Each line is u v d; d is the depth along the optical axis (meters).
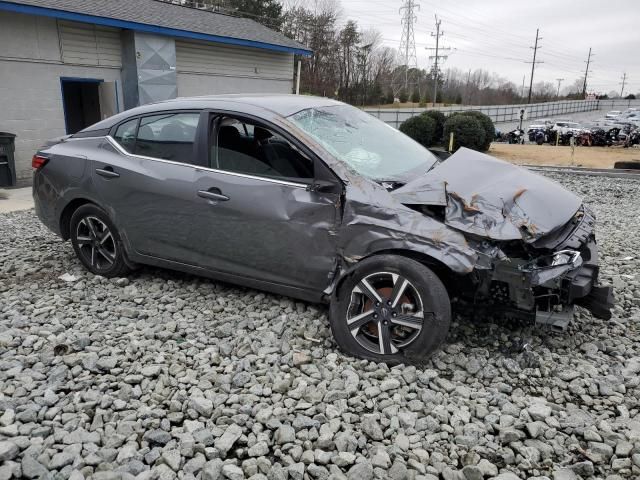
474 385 3.13
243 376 3.12
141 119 4.39
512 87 107.06
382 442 2.64
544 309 3.24
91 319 3.95
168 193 4.08
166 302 4.27
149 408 2.84
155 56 14.14
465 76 103.31
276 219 3.63
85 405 2.85
